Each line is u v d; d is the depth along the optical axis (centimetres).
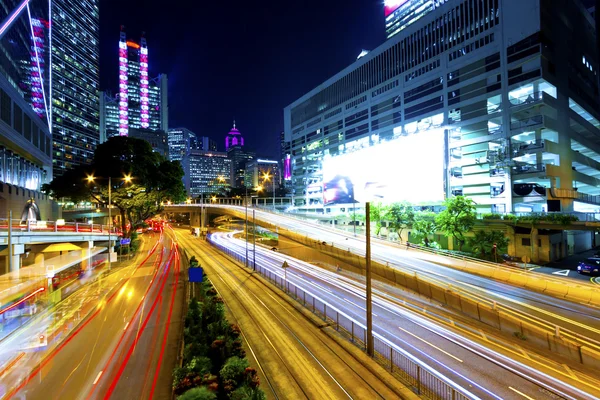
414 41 8138
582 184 7244
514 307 2630
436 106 7488
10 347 2009
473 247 4662
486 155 6325
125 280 4100
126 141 6200
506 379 1675
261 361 1869
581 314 2500
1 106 5897
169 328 2339
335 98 11206
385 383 1622
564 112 6156
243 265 5281
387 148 7250
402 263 4081
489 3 6431
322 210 10656
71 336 2192
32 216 7000
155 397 1467
